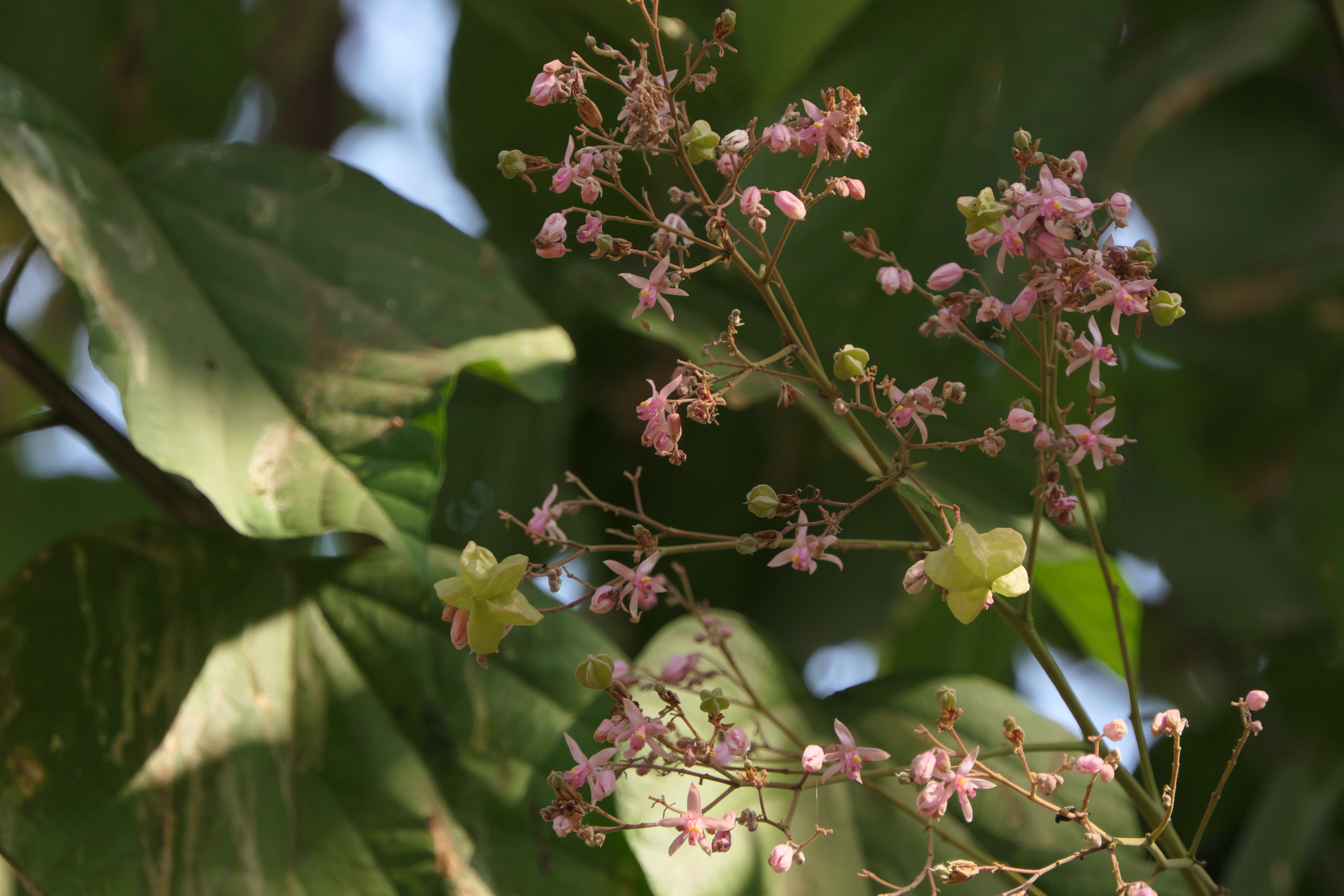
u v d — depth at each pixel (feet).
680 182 4.26
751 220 2.96
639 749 2.96
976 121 4.36
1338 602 3.95
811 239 4.17
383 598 3.34
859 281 4.17
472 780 3.28
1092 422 2.99
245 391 3.25
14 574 3.30
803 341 3.01
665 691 2.98
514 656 3.32
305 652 3.31
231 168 3.42
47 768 3.20
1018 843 3.26
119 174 3.37
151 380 3.19
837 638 4.52
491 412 4.40
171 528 3.33
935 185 4.31
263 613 3.32
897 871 3.25
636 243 4.42
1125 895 3.01
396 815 3.26
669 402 2.97
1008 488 3.51
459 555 3.54
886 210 4.27
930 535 3.02
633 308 3.75
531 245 4.53
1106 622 3.47
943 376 4.15
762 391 3.44
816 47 3.79
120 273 3.25
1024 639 3.04
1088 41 4.40
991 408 3.77
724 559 4.47
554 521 3.00
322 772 3.27
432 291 3.39
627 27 3.95
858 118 2.96
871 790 3.10
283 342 3.30
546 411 4.40
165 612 3.28
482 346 3.35
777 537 2.98
